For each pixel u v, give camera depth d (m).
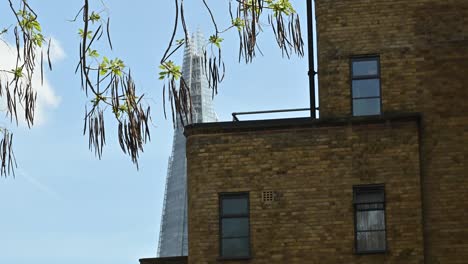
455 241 34.47
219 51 17.84
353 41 36.28
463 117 35.31
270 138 35.56
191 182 35.97
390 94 35.75
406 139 34.88
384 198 34.66
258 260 34.91
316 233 34.75
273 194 35.25
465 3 36.06
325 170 35.06
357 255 34.38
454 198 34.78
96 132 16.81
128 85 16.94
